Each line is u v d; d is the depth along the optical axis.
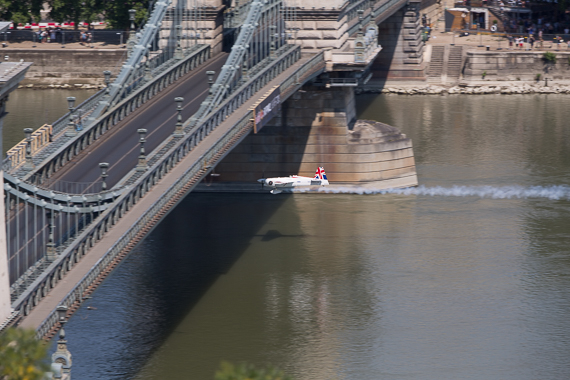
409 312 121.06
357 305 123.56
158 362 105.75
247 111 129.62
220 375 40.78
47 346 45.53
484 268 137.25
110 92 144.00
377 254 144.50
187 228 158.25
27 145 112.62
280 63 159.88
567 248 146.12
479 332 114.44
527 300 124.31
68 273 84.56
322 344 111.25
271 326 116.44
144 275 134.38
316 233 155.38
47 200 97.25
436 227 158.50
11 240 96.00
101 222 92.06
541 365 105.25
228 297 125.94
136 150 127.44
